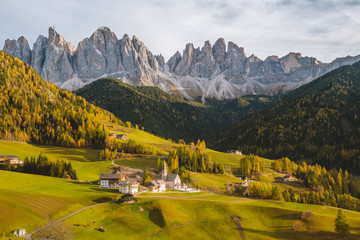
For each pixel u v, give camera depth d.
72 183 138.50
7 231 75.44
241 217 110.56
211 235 98.50
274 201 133.25
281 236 100.44
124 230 92.88
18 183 122.38
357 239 97.62
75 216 92.44
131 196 111.19
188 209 112.44
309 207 126.19
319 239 98.00
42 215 87.88
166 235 95.00
